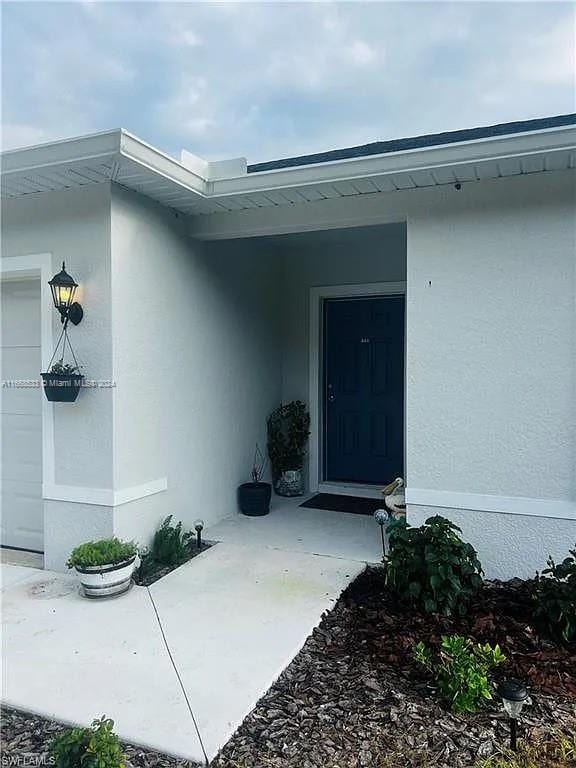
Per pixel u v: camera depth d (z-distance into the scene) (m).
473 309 3.80
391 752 2.11
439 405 3.90
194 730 2.22
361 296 6.34
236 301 5.52
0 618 3.25
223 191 4.06
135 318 4.04
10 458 4.53
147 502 4.19
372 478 6.40
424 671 2.64
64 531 4.02
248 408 5.80
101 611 3.33
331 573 3.90
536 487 3.68
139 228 4.06
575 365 3.58
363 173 3.62
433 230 3.88
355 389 6.45
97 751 1.86
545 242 3.61
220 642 2.94
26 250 4.09
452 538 3.40
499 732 2.21
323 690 2.53
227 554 4.29
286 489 6.23
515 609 3.27
